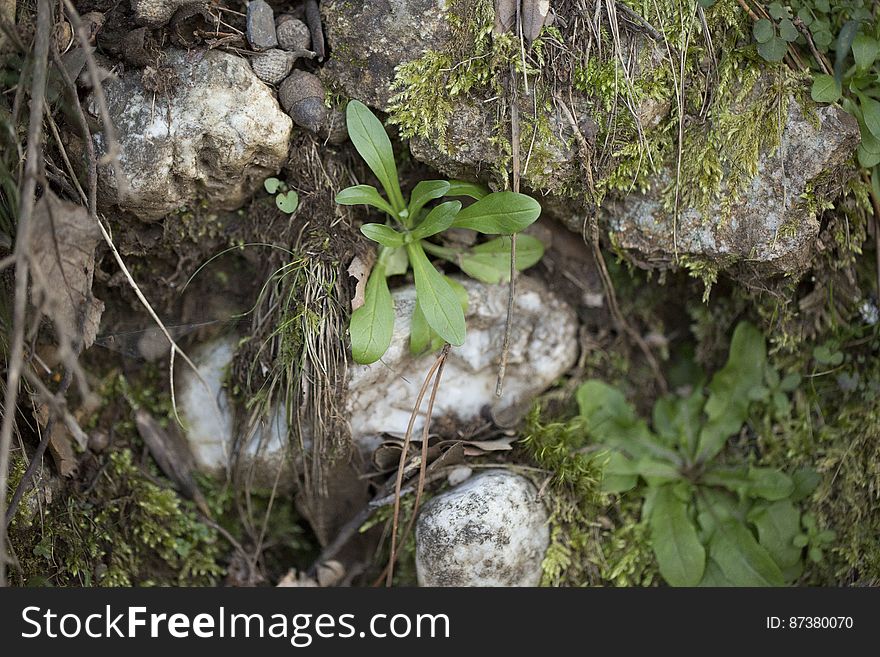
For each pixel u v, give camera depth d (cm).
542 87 77
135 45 77
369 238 79
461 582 80
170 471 83
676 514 82
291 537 84
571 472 81
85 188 77
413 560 83
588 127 78
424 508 81
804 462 83
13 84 75
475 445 81
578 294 85
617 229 80
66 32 76
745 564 81
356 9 77
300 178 80
